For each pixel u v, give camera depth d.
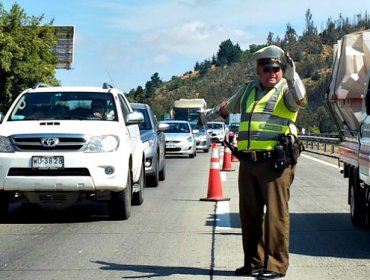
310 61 141.88
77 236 10.55
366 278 7.75
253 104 7.40
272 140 7.33
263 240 7.67
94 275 8.00
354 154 10.79
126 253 9.23
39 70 49.75
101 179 11.30
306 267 8.31
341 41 12.02
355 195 11.20
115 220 12.12
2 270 8.27
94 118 12.44
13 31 49.31
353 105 11.31
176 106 51.66
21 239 10.32
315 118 69.81
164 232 10.85
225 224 11.58
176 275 7.96
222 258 8.84
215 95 150.12
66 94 12.96
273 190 7.33
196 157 34.34
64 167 11.20
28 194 11.49
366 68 11.38
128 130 12.52
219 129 50.81
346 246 9.66
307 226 11.42
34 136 11.29
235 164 27.84
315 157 32.69
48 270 8.27
